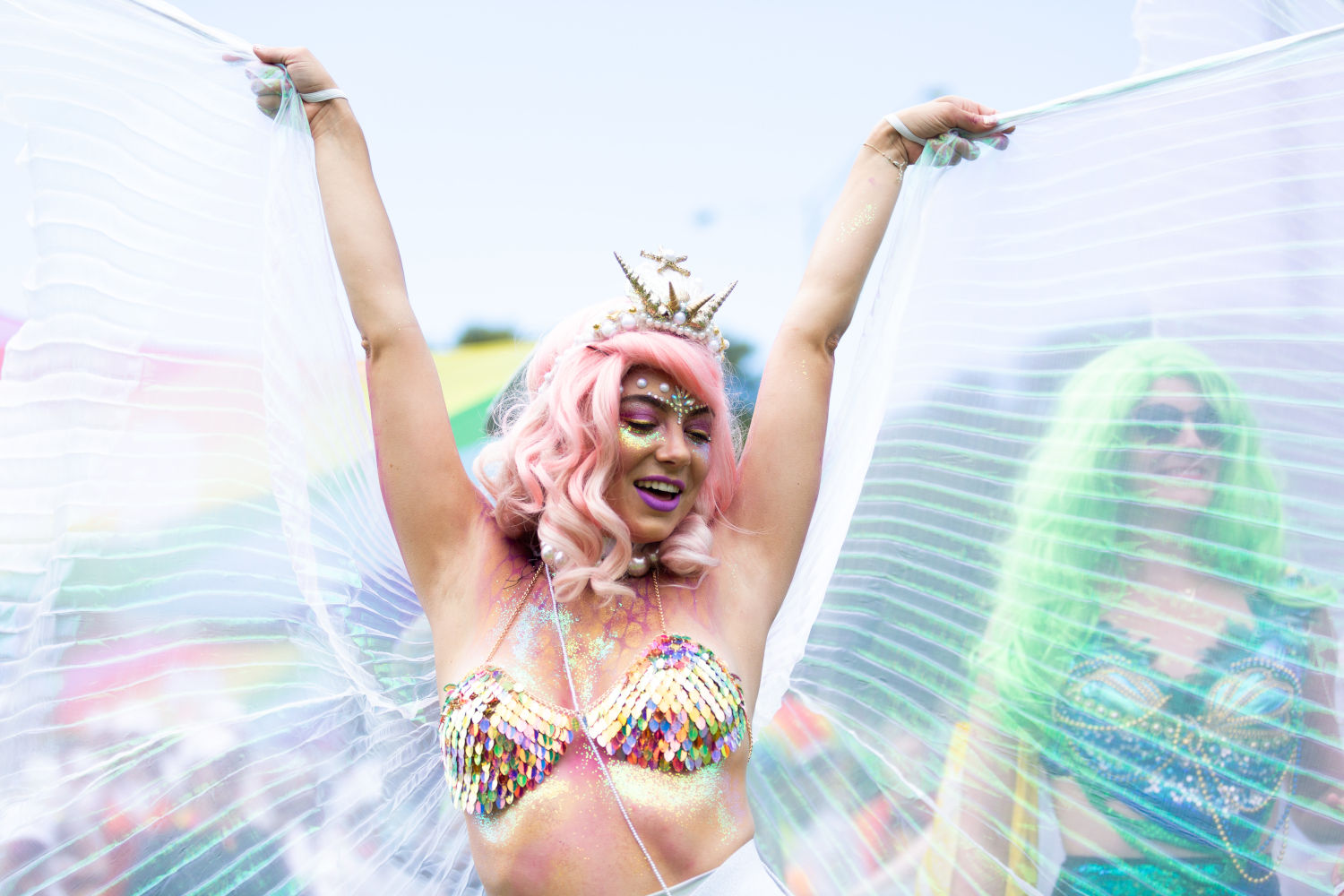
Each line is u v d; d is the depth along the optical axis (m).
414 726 2.32
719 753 1.87
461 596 2.00
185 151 2.11
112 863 2.08
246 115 2.14
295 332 2.11
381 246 2.06
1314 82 2.03
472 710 1.85
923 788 2.31
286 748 2.22
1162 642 2.15
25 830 2.03
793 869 2.38
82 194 2.04
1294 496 2.08
